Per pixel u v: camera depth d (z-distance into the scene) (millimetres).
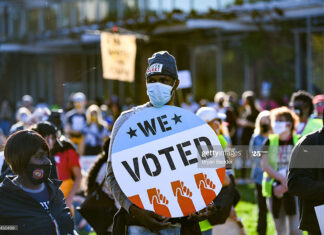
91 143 15961
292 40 25766
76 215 11016
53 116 8531
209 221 7594
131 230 5090
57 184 4789
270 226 11352
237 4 25219
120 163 4961
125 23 27391
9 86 39125
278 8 23812
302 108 9328
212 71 28578
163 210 4941
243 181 16812
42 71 37156
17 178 4652
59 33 31672
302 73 25609
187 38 29031
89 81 34375
